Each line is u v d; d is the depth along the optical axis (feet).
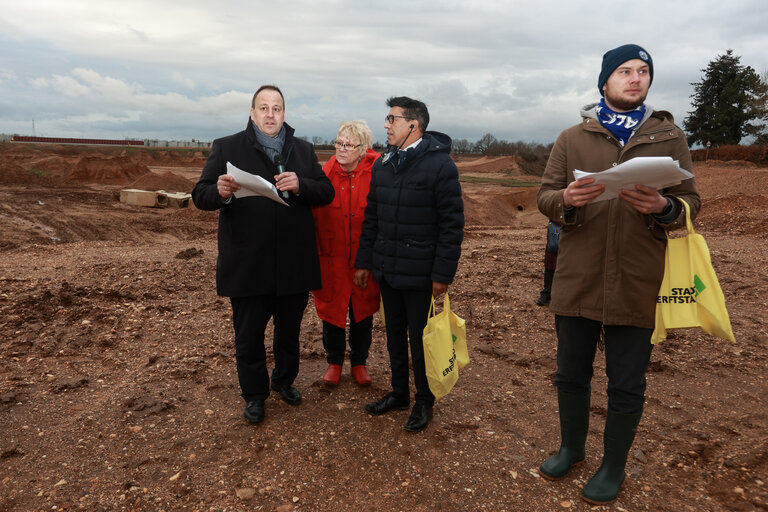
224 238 10.03
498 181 156.76
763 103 191.31
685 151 7.57
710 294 7.40
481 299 19.97
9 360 12.75
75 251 30.30
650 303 7.64
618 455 8.09
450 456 9.36
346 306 11.89
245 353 10.24
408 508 7.92
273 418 10.53
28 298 16.69
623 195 7.02
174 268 23.21
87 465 8.75
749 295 20.13
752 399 11.87
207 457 9.11
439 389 9.44
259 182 9.02
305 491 8.25
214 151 10.25
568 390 8.54
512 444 9.86
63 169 105.50
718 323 7.34
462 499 8.16
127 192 75.36
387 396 11.03
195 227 63.87
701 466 9.16
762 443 9.82
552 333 16.35
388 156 9.95
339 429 10.18
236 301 10.21
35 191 79.10
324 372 13.07
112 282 20.21
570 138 8.16
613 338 7.95
